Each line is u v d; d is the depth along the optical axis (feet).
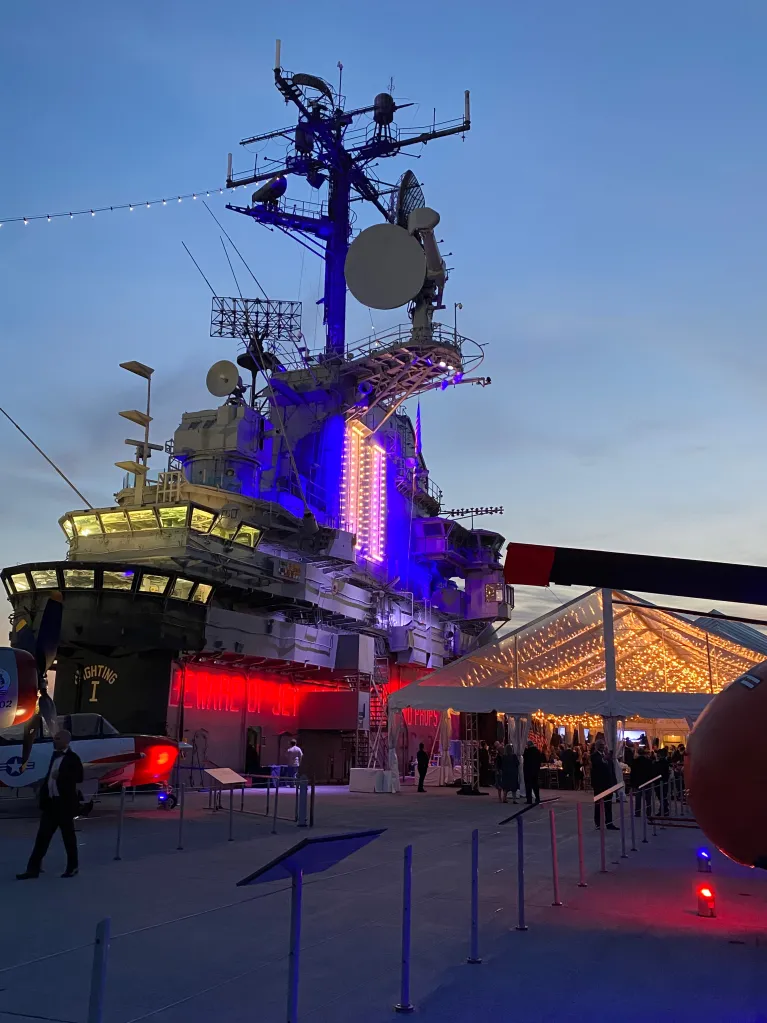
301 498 147.02
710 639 88.38
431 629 180.45
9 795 91.15
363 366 151.84
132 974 23.99
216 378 142.10
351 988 22.79
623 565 22.13
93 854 49.24
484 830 64.39
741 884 40.42
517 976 23.98
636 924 31.04
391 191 162.30
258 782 118.83
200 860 46.78
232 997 21.84
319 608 131.54
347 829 63.31
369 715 138.51
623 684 96.27
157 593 96.78
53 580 95.04
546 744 146.20
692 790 33.12
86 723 73.77
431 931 29.68
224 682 119.96
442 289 148.05
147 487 121.70
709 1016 20.49
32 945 27.25
